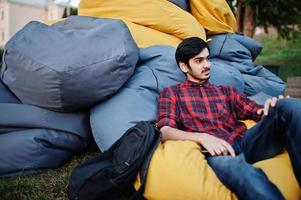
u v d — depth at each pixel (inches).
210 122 83.5
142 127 76.8
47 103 97.4
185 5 146.6
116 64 95.8
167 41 124.4
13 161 94.9
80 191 75.1
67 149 102.8
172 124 82.7
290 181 68.8
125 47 98.0
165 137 79.3
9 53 100.5
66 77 90.9
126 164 72.3
